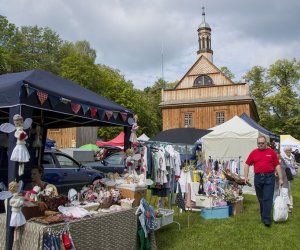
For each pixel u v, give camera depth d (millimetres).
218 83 36500
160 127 57812
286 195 8062
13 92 4215
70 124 7695
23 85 4223
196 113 36406
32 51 53906
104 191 5691
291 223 7883
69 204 4957
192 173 8883
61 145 31031
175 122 37062
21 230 4039
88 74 39562
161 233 6801
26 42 50125
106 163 13906
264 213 7559
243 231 7098
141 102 45656
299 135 48094
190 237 6574
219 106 35562
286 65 49188
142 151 6891
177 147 12273
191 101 36406
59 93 4875
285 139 33844
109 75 44938
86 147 23547
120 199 5738
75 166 10312
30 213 4195
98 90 41031
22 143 4059
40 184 5395
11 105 4207
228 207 8586
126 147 6809
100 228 4629
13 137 4078
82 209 4758
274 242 6359
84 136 31109
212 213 8352
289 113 49250
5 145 6605
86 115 5441
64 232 4047
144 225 5422
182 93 37312
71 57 40625
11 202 3906
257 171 7574
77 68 39562
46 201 4570
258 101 50188
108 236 4770
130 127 6816
